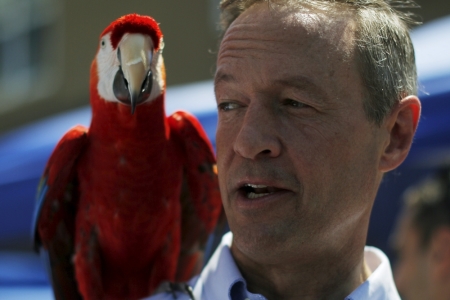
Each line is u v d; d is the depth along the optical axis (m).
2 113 10.43
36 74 9.85
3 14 10.66
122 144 2.36
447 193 2.69
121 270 2.61
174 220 2.52
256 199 1.54
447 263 2.63
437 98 3.01
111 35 2.29
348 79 1.56
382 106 1.63
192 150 2.50
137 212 2.43
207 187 2.54
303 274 1.64
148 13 8.04
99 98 2.36
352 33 1.59
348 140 1.55
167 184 2.46
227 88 1.60
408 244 2.80
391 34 1.67
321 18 1.57
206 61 7.49
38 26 9.78
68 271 2.66
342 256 1.65
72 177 2.55
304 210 1.53
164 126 2.40
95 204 2.47
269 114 1.53
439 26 3.80
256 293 1.69
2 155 4.71
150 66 2.27
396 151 1.72
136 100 2.14
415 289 2.75
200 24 7.56
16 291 3.92
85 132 2.50
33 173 4.10
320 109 1.53
